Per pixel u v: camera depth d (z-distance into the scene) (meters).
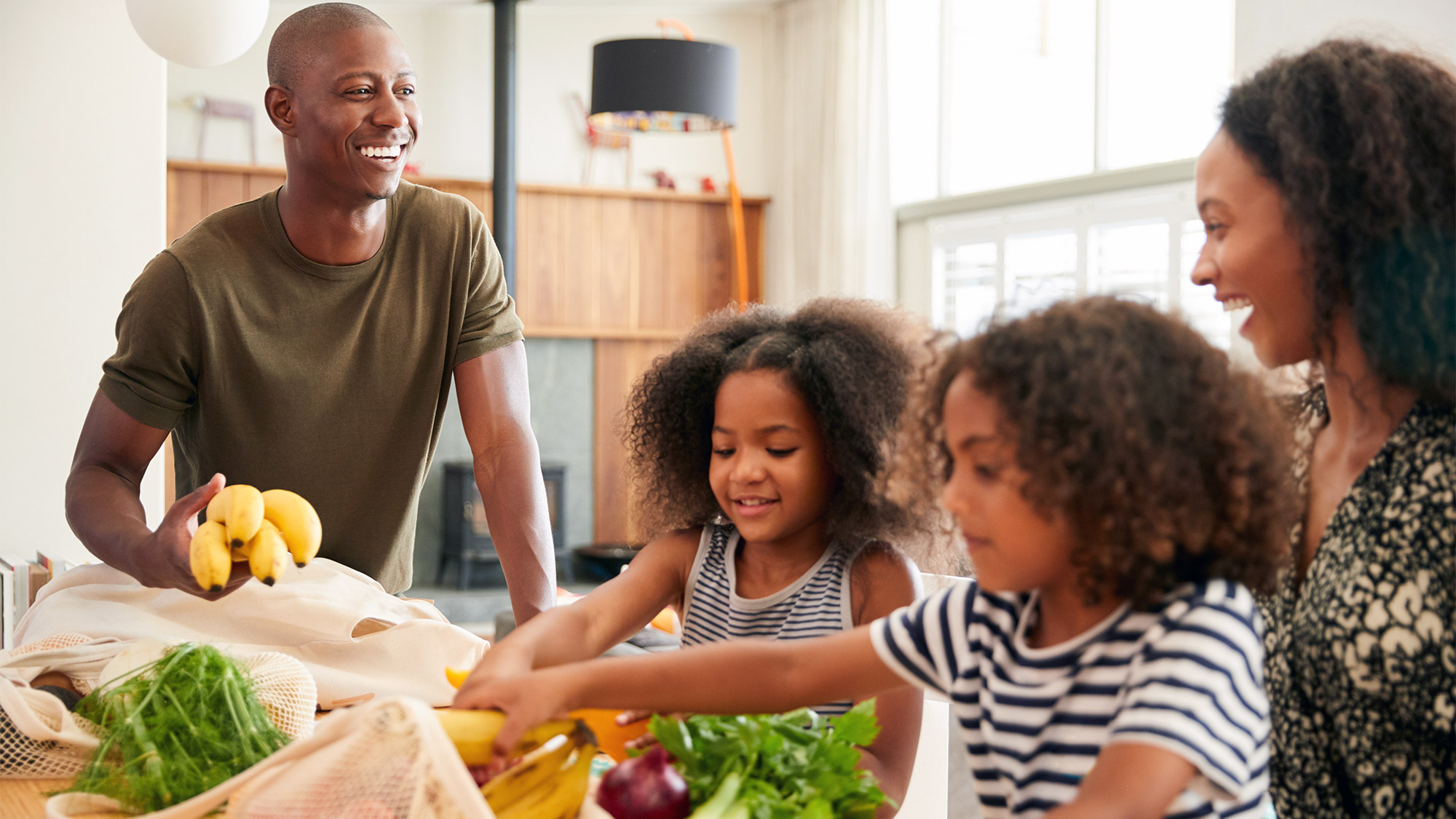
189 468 1.58
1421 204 0.74
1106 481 0.63
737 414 1.03
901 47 6.54
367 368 1.54
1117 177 5.24
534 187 6.49
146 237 3.38
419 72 6.43
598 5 6.70
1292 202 0.76
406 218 1.55
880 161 6.45
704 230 6.94
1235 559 0.68
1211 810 0.61
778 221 6.94
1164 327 0.67
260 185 5.99
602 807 0.73
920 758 1.46
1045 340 0.66
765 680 0.78
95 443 1.44
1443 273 0.73
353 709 0.67
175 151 5.94
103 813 0.86
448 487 6.19
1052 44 5.82
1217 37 5.00
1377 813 0.75
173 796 0.85
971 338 0.71
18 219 3.26
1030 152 5.95
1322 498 0.83
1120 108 5.45
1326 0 3.30
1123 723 0.63
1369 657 0.73
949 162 6.42
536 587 1.48
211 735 0.89
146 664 0.99
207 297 1.44
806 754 0.77
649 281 6.81
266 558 0.93
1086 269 5.41
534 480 1.54
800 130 6.75
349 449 1.55
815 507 1.05
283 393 1.50
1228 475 0.66
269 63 1.45
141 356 1.44
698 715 0.80
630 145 6.86
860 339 1.06
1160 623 0.66
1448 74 0.76
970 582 0.78
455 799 0.63
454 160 6.51
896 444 1.02
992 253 5.98
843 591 1.04
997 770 0.72
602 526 6.64
